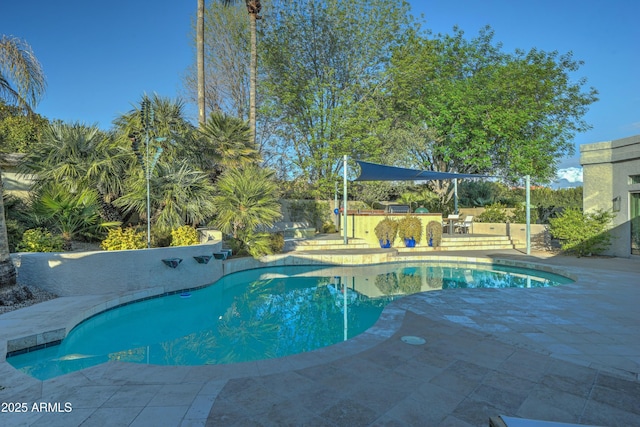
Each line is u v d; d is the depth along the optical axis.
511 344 4.57
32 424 2.77
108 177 10.39
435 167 23.61
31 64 7.18
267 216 11.48
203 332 6.41
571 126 21.14
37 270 6.79
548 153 20.67
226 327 6.68
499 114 18.80
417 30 21.83
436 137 20.70
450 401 3.16
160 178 10.49
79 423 2.79
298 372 3.76
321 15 20.81
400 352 4.31
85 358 5.18
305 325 6.78
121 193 10.80
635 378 3.63
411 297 7.09
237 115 23.33
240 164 13.54
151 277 8.04
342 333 6.32
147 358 5.20
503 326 5.30
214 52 22.36
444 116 20.25
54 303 6.38
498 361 4.04
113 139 11.86
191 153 12.82
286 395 3.26
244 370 3.80
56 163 10.24
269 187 12.06
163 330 6.51
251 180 11.90
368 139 19.00
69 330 5.35
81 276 7.10
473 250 15.51
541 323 5.43
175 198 10.53
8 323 5.25
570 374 3.71
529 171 19.47
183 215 10.73
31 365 4.80
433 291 7.61
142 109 10.70
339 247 14.99
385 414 2.95
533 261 11.88
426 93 21.98
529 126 20.44
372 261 13.17
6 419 2.84
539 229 15.87
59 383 3.48
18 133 16.81
